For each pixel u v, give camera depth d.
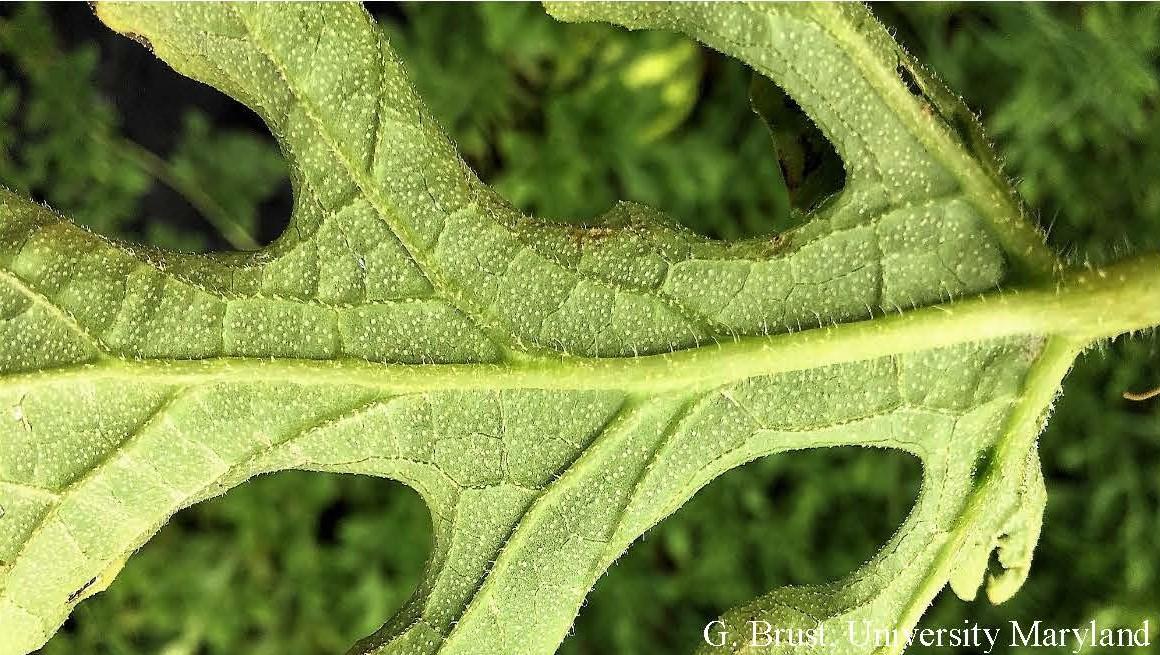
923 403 0.11
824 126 0.11
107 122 0.18
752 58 0.11
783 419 0.11
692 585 0.18
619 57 0.17
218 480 0.11
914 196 0.11
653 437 0.11
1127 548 0.17
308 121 0.11
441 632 0.11
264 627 0.19
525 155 0.17
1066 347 0.11
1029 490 0.12
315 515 0.19
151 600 0.19
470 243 0.11
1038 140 0.16
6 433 0.11
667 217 0.12
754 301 0.11
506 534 0.11
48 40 0.17
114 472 0.11
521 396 0.11
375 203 0.11
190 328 0.11
